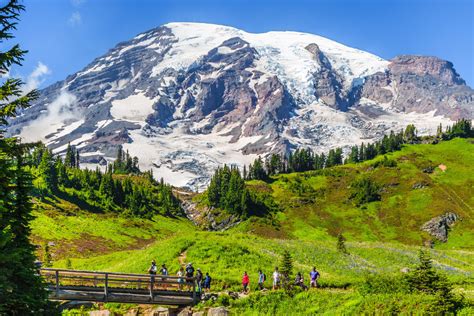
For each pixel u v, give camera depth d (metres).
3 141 22.12
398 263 69.06
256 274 50.50
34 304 23.16
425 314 32.78
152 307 42.75
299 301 41.66
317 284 46.84
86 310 42.81
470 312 31.83
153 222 198.62
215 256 54.12
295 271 52.84
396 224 196.00
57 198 181.50
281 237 186.50
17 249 22.30
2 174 22.98
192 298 42.38
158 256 54.78
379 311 35.47
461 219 194.12
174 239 59.12
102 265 66.88
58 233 139.00
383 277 41.66
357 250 78.12
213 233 72.88
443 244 182.12
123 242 153.00
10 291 20.94
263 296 42.69
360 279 47.00
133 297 40.31
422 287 36.88
